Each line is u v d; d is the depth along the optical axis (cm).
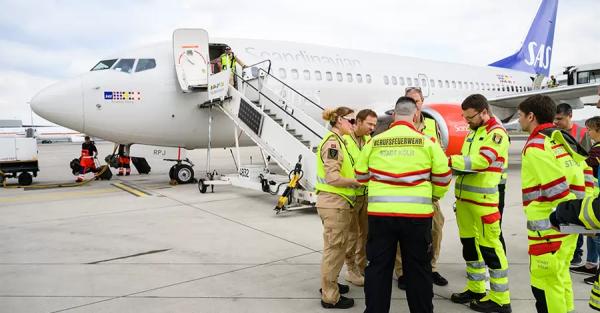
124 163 1479
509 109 1484
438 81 1584
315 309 351
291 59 1200
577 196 297
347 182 339
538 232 286
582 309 344
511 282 406
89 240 579
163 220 703
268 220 694
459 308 353
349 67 1319
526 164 294
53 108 968
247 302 363
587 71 2844
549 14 2342
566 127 484
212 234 602
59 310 348
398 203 299
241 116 909
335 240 351
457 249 524
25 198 980
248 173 879
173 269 452
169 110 1041
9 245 559
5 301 368
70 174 1631
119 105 996
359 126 412
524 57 2294
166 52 1068
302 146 733
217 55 1123
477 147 352
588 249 430
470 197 347
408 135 303
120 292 388
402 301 369
